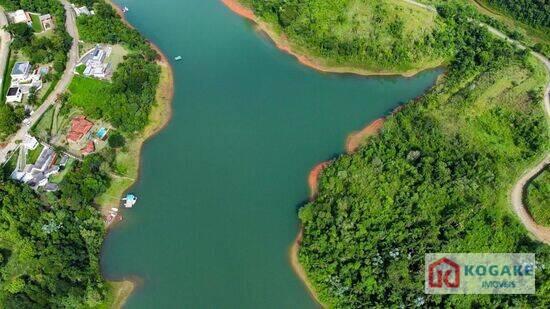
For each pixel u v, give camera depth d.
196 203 150.25
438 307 119.81
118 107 166.75
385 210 138.88
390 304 121.44
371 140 160.75
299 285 132.00
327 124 174.62
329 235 134.75
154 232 143.12
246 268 135.50
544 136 158.00
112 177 154.12
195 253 138.50
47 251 129.50
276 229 143.88
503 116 166.25
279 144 167.38
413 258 127.19
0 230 135.00
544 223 135.50
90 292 125.25
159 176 157.00
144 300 129.25
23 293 122.69
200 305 128.12
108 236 142.12
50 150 155.00
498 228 133.75
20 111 164.12
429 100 172.38
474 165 148.25
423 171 146.62
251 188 154.25
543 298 120.25
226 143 167.50
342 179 149.12
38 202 140.12
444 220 134.75
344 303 125.38
